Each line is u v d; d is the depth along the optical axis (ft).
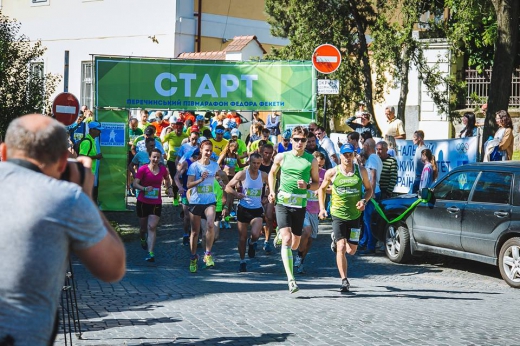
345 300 39.55
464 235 49.32
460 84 96.58
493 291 44.91
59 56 137.18
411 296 41.78
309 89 76.18
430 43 98.68
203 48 128.26
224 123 96.53
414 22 91.09
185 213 59.47
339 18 94.38
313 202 49.80
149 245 53.57
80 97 134.21
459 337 30.48
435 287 45.83
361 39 95.76
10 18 142.51
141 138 82.64
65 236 12.80
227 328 31.27
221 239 63.10
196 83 75.87
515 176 47.29
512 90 106.83
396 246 54.95
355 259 56.65
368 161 56.65
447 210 50.70
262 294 41.01
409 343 29.17
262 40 138.31
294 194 41.16
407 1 91.50
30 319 12.36
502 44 75.61
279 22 115.03
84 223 12.91
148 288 42.11
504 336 30.94
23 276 12.37
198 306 36.58
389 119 73.97
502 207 47.16
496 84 75.92
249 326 31.76
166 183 55.01
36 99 65.51
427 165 62.23
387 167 58.65
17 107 64.69
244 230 50.55
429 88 95.86
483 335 31.04
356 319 33.86
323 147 69.92
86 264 13.29
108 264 13.26
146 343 28.35
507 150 61.52
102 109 74.54
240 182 53.42
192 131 67.67
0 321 12.26
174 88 75.56
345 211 41.75
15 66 66.03
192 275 48.29
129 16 128.77
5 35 67.21
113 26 130.41
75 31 134.92
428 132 113.39
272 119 104.47
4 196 12.68
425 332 31.35
